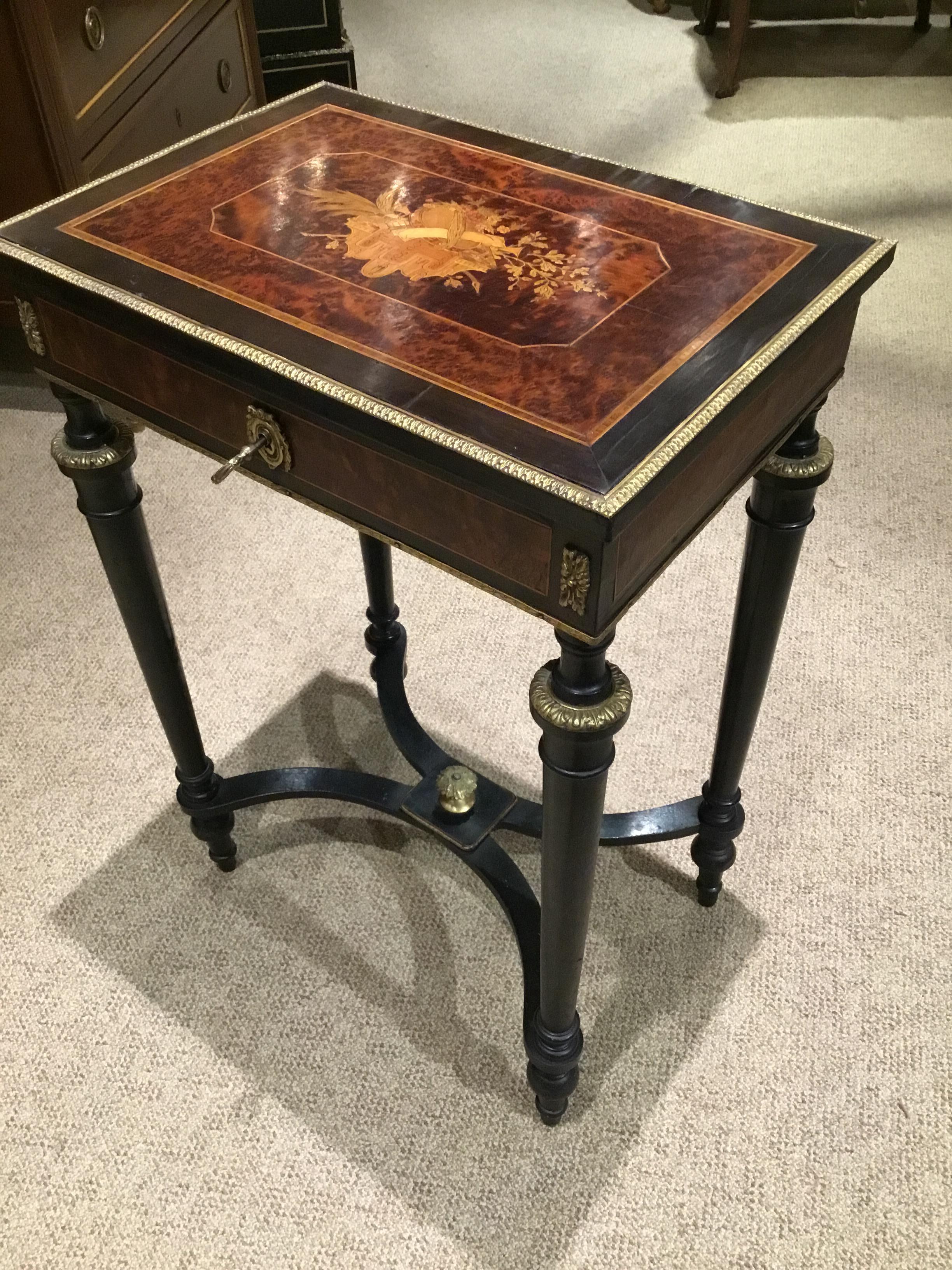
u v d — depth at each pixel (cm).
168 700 115
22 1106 112
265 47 251
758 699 109
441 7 333
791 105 281
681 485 73
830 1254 102
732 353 75
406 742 135
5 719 148
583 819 81
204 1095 113
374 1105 112
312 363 75
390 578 139
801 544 98
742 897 129
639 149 263
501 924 128
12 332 213
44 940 126
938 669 153
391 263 85
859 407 196
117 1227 104
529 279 83
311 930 127
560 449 67
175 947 125
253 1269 102
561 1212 105
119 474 98
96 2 167
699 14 327
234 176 98
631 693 77
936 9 327
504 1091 114
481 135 104
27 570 170
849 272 83
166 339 81
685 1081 114
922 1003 119
